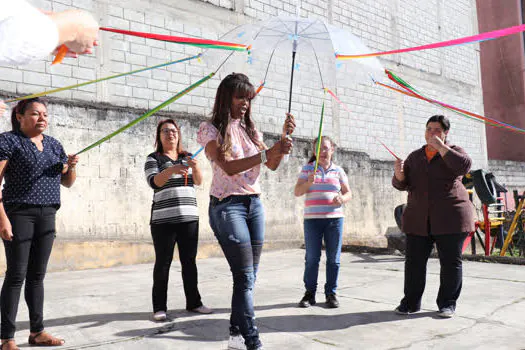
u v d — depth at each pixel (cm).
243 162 259
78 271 620
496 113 1769
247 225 279
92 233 656
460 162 350
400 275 575
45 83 644
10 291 278
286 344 301
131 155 705
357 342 305
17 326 343
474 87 1459
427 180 367
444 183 363
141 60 743
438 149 356
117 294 456
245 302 265
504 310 386
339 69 310
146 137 725
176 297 445
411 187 381
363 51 303
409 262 377
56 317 370
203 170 791
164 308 364
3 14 71
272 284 517
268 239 865
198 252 755
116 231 681
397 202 1142
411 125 1232
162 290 362
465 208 362
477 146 1434
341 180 420
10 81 614
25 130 288
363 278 553
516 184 1546
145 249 700
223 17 855
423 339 310
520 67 1716
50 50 74
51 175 292
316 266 405
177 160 380
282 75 894
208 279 552
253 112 886
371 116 1126
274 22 297
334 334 323
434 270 598
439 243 371
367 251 834
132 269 639
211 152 268
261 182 864
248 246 269
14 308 280
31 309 296
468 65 1452
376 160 1099
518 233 897
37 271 295
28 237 283
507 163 1531
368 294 457
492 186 833
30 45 71
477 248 1039
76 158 306
